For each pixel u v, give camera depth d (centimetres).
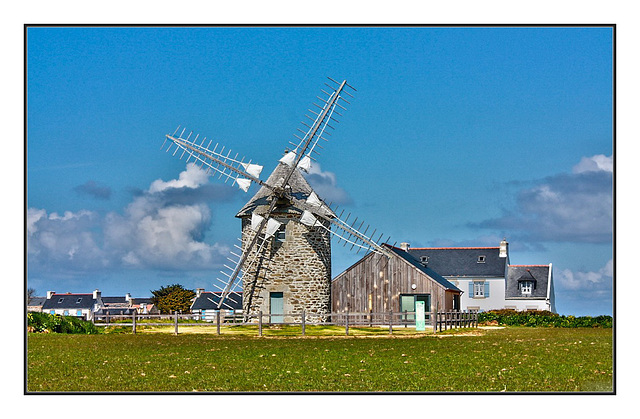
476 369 2219
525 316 5409
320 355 2603
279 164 4409
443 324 4275
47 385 1908
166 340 3244
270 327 4144
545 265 8181
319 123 4378
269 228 4275
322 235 4391
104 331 3922
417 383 1955
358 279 5222
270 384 1930
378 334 3741
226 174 4372
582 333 3975
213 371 2161
